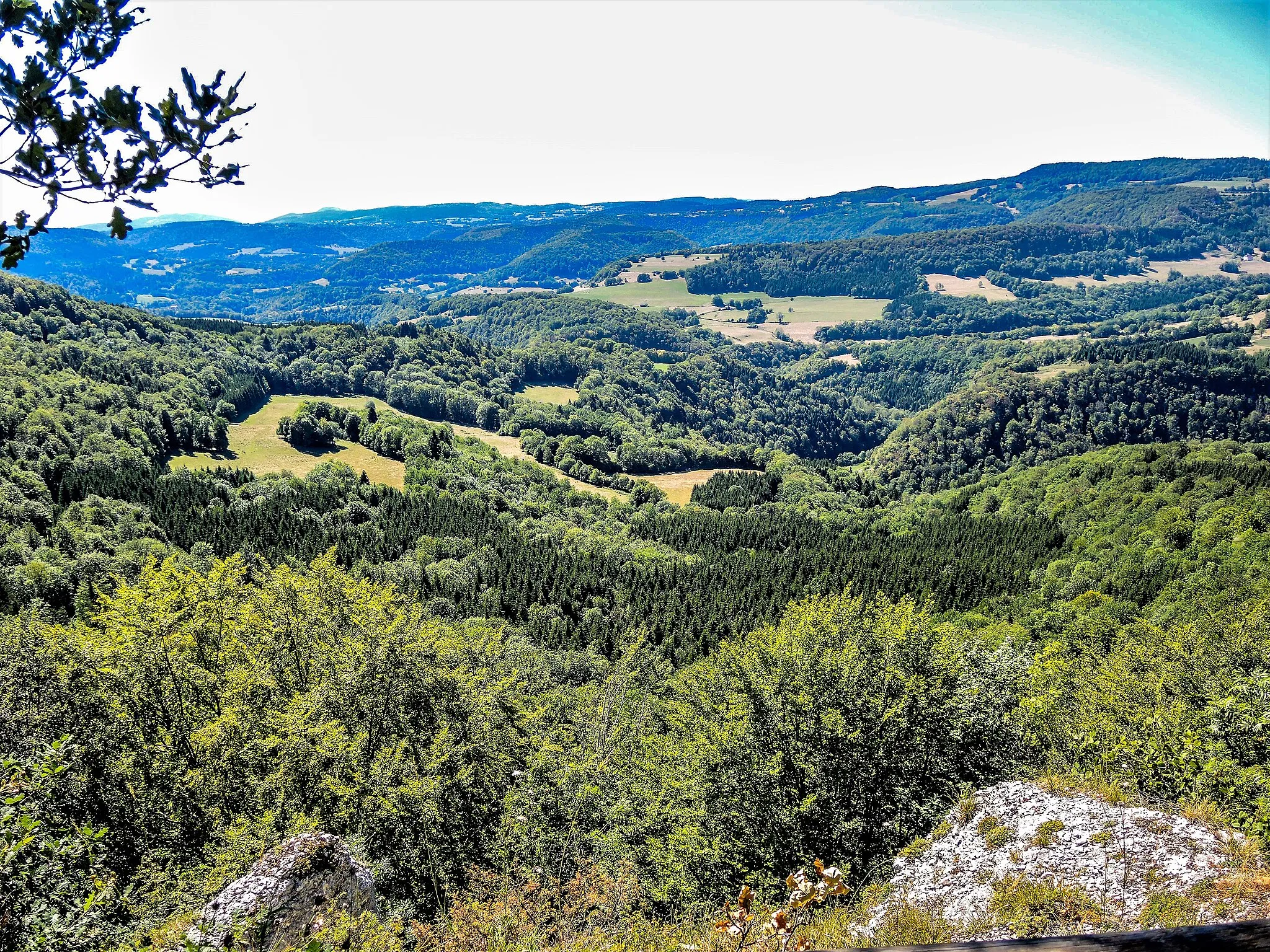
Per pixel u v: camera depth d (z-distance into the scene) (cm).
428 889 2005
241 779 2142
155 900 1630
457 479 13800
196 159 379
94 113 356
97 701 2209
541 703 3934
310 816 2034
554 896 1783
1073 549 10206
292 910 1243
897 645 2055
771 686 1998
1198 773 1465
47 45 353
